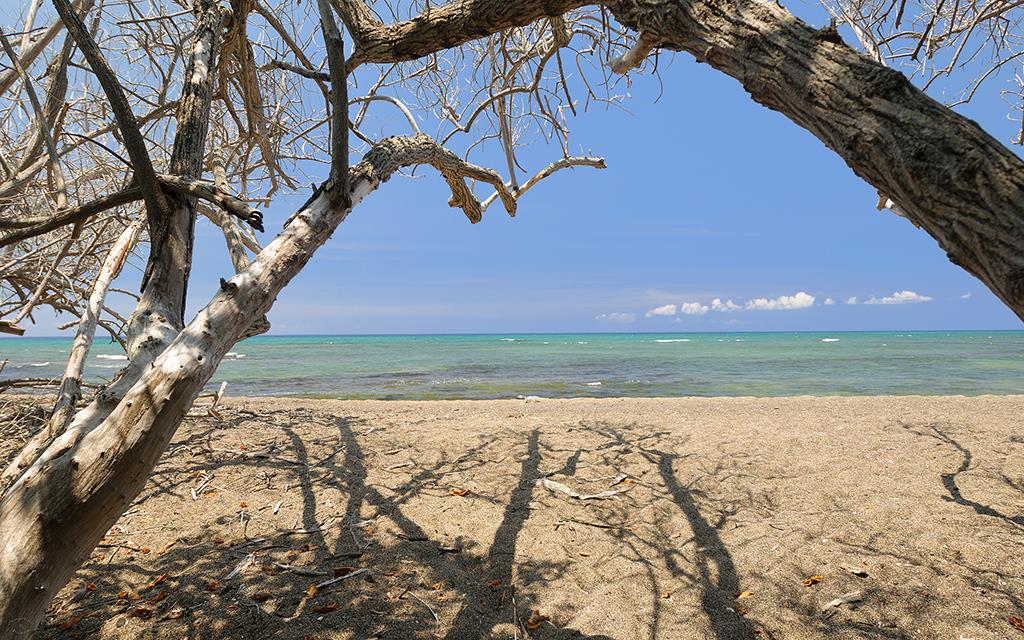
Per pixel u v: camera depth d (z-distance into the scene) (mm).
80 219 1853
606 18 3178
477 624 2775
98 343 50094
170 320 1778
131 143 1609
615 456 5082
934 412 7703
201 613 2777
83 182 3984
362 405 9852
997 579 3012
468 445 5340
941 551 3305
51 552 1215
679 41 1399
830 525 3680
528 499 4203
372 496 4195
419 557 3371
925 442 5309
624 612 2875
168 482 4309
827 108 1104
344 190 1826
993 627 2646
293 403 10070
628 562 3352
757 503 4102
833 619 2768
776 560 3297
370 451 5180
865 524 3666
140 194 1761
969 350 37625
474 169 3195
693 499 4195
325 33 1579
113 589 2975
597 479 4582
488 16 1841
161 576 3084
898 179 1001
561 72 3205
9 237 1881
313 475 4555
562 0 1725
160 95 3643
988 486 4207
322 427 6000
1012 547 3311
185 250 1888
